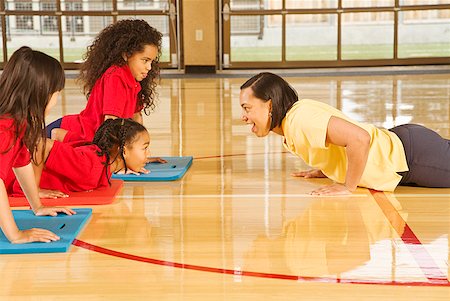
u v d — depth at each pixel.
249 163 4.37
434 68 10.74
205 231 3.01
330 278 2.48
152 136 5.44
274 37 10.89
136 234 2.98
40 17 10.97
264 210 3.31
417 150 3.61
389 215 3.21
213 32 10.62
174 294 2.36
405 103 7.25
